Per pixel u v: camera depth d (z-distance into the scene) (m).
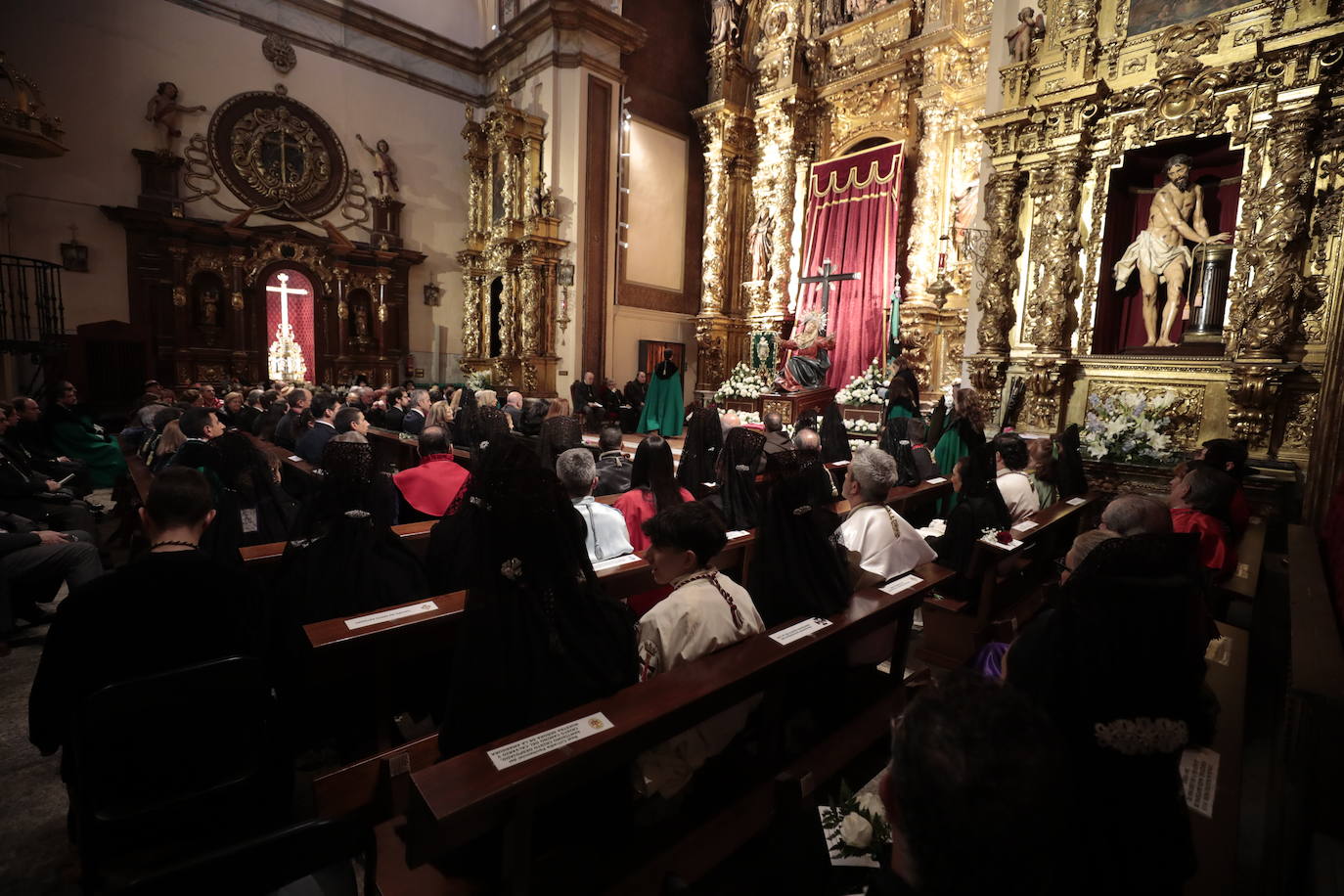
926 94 14.07
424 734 3.23
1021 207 8.43
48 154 8.58
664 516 2.47
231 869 1.39
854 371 15.55
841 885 1.83
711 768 2.63
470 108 17.62
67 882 2.55
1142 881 1.34
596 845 2.15
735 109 16.89
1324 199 6.47
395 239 17.83
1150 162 7.94
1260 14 6.76
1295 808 2.03
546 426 5.37
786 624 2.65
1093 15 7.71
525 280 16.20
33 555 4.50
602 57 16.22
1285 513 6.43
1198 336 7.39
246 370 15.82
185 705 2.09
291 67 16.09
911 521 6.36
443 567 3.51
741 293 17.78
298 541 3.07
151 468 6.19
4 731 3.59
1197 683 1.43
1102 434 7.46
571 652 2.05
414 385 17.22
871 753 2.97
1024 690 1.54
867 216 15.24
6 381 11.66
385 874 1.97
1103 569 1.50
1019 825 0.85
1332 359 5.03
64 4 13.34
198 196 15.09
